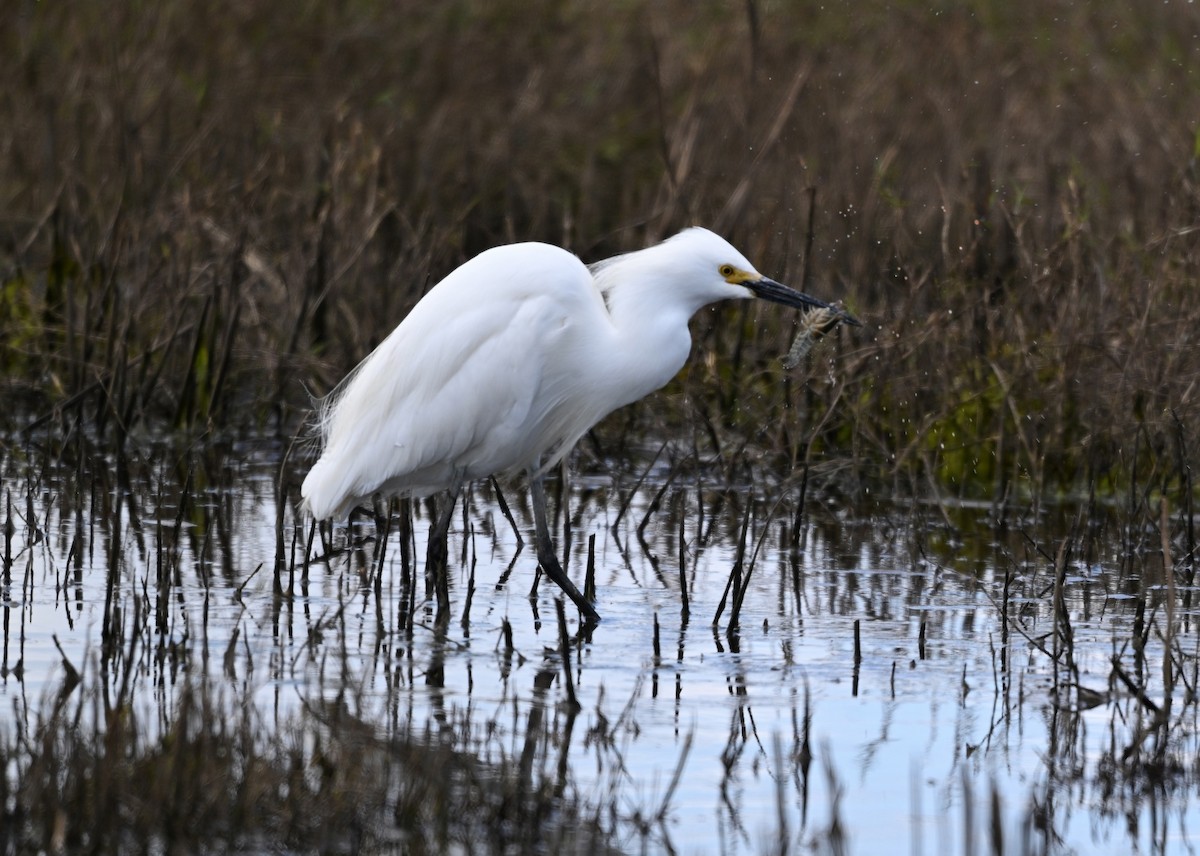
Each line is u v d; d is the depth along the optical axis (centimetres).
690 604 1002
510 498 1294
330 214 1486
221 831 623
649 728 773
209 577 1014
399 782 690
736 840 643
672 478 1203
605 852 628
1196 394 1217
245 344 1504
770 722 786
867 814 670
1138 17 2262
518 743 746
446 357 973
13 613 927
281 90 1905
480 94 1991
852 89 1988
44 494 1207
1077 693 827
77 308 1523
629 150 1925
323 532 1095
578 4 2202
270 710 779
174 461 1335
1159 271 1300
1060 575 872
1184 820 672
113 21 1881
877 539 1173
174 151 1752
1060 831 659
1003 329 1380
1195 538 1153
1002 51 2134
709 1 2216
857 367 1310
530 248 996
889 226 1623
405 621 943
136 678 813
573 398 1016
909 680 853
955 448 1264
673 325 1008
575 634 934
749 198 1616
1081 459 1300
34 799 622
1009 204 1595
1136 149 1716
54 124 1772
